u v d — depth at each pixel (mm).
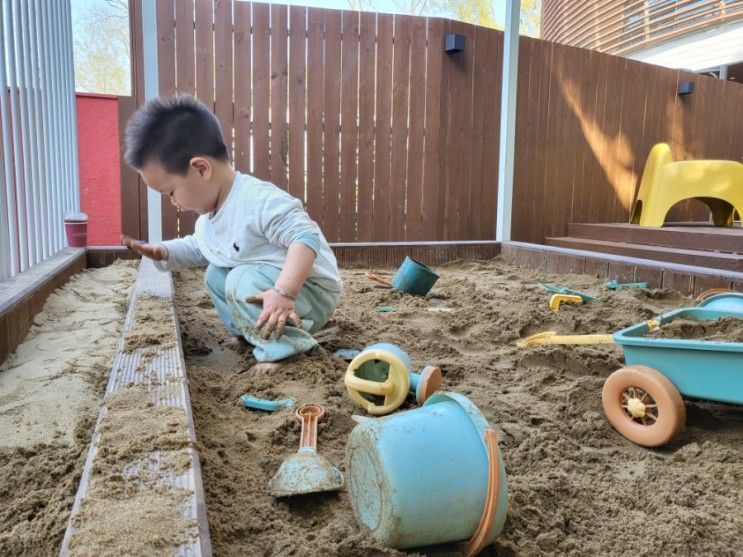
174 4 4324
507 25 5094
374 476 924
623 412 1456
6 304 1953
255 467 1188
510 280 3771
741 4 8102
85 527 781
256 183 2010
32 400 1568
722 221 5719
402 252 4418
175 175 1910
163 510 828
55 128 3494
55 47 3551
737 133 7328
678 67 9195
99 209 4578
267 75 4578
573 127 5949
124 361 1511
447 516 900
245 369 1825
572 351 1999
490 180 5383
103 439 1042
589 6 10680
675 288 3281
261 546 934
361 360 1524
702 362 1389
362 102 4844
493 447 923
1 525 1016
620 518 1065
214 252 2072
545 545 981
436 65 5027
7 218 2482
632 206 6410
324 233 4852
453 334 2369
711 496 1135
